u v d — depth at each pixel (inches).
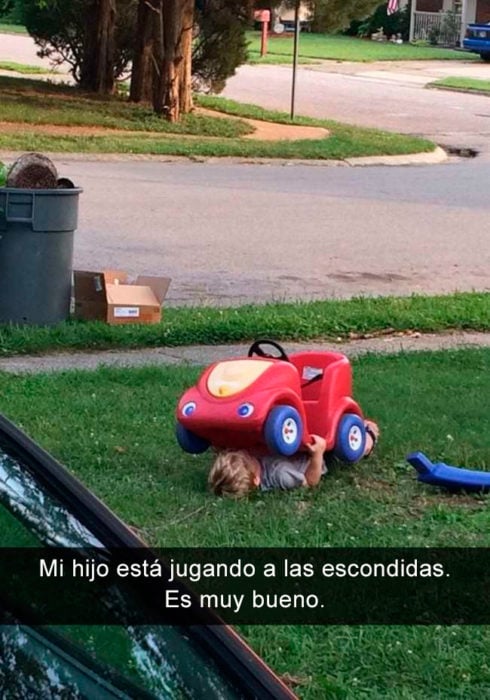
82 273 302.7
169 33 796.6
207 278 387.2
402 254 449.4
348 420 194.7
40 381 247.0
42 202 285.0
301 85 1194.6
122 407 227.6
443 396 244.5
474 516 180.1
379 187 634.8
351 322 322.7
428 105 1099.3
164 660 61.9
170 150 697.0
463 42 1610.5
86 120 765.9
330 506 180.2
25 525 65.1
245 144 744.3
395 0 1866.4
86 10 888.3
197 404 182.9
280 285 382.9
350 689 130.4
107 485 184.7
